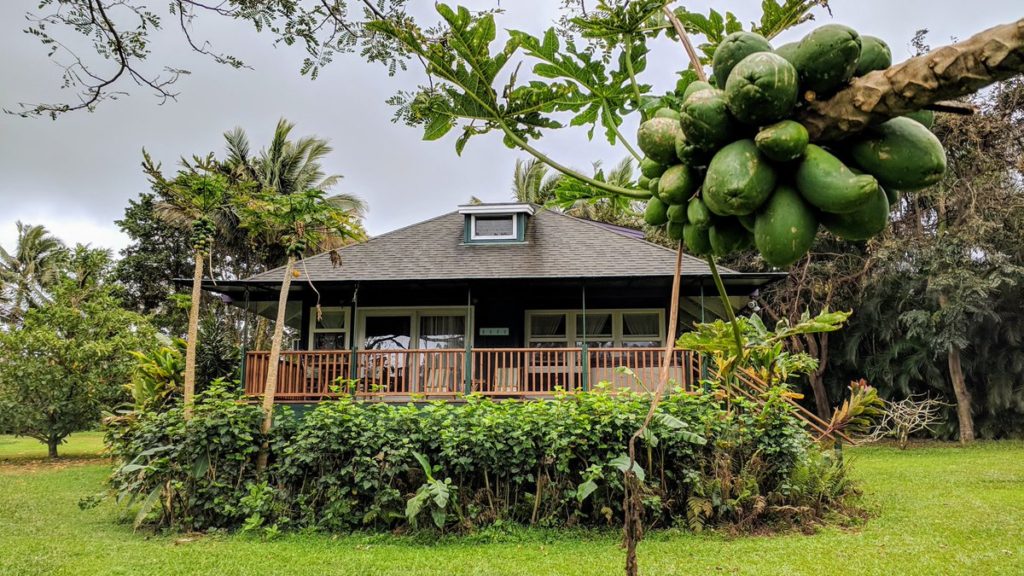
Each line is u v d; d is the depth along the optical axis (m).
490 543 6.83
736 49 1.03
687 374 10.95
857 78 0.88
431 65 1.42
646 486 7.32
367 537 7.10
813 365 8.59
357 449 7.40
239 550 6.56
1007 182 16.69
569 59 1.68
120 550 6.55
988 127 15.67
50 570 5.75
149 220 28.97
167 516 7.74
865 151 0.91
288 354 11.32
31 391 15.23
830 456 8.70
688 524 7.34
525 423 7.52
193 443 7.67
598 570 5.70
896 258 17.52
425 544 6.85
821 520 7.80
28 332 15.65
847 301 19.25
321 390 11.46
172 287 29.17
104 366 16.09
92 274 20.52
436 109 1.50
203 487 7.64
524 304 13.28
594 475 6.96
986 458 14.31
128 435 8.20
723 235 1.07
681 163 1.10
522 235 13.87
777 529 7.40
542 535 7.06
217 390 8.30
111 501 9.47
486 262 12.70
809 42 0.88
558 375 12.72
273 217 8.62
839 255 18.52
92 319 16.48
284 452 7.63
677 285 1.13
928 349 18.38
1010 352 18.42
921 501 8.91
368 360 11.82
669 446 7.48
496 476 7.56
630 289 13.09
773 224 0.93
